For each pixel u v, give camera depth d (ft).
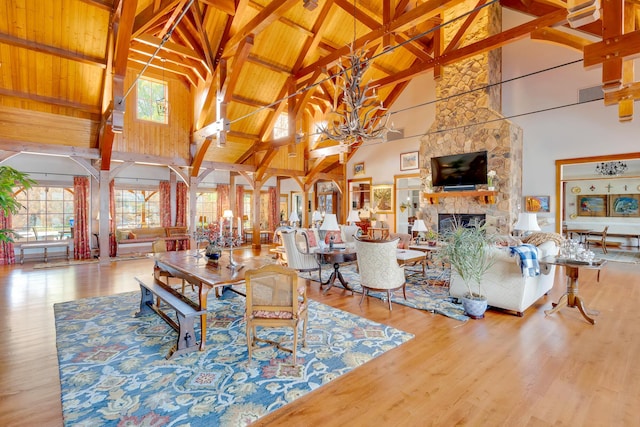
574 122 22.72
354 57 14.06
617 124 21.12
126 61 17.24
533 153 24.40
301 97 26.07
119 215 31.68
